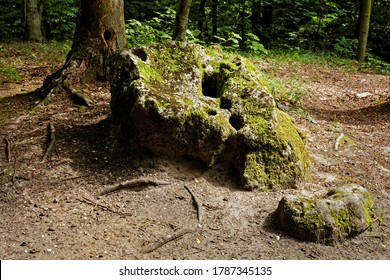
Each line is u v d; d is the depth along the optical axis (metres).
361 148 6.35
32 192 4.84
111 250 4.00
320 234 4.22
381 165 5.91
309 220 4.23
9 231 4.22
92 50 7.38
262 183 4.95
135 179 4.94
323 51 15.01
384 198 5.09
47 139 5.79
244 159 5.00
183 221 4.44
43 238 4.13
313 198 4.55
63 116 6.40
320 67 11.90
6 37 15.92
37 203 4.66
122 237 4.18
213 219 4.48
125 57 5.46
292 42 16.50
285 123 5.52
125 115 5.31
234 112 5.22
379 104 8.55
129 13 16.22
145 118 4.93
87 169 5.20
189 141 5.02
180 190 4.89
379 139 6.79
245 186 4.93
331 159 5.90
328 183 5.27
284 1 16.61
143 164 5.16
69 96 6.93
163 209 4.61
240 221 4.47
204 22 16.03
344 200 4.38
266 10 16.89
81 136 5.84
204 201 4.75
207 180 5.05
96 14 7.31
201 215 4.50
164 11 15.18
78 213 4.51
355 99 9.01
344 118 7.73
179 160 5.18
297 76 10.35
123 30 7.65
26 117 6.45
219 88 5.67
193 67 5.64
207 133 4.96
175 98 5.11
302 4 16.91
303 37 17.23
